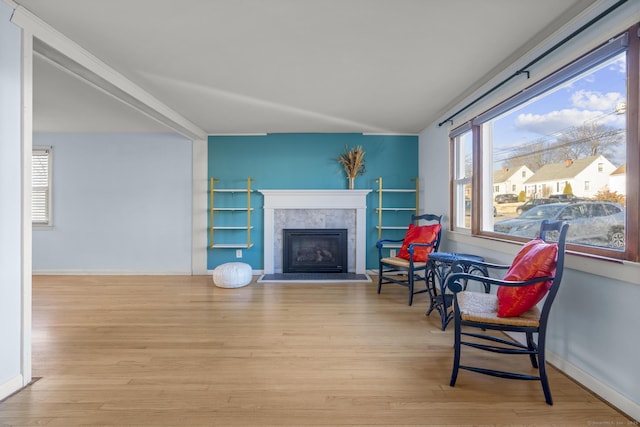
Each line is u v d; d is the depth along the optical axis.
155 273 5.04
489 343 2.48
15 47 1.82
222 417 1.61
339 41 2.26
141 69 2.71
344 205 4.96
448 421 1.58
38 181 4.97
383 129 4.79
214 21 2.02
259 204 5.06
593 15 1.83
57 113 3.95
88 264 5.02
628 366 1.61
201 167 5.00
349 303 3.52
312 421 1.58
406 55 2.46
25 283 1.86
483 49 2.36
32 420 1.58
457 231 3.72
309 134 5.03
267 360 2.21
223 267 4.26
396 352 2.33
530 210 2.51
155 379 1.96
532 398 1.76
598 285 1.78
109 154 5.00
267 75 2.83
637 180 1.60
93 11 1.91
